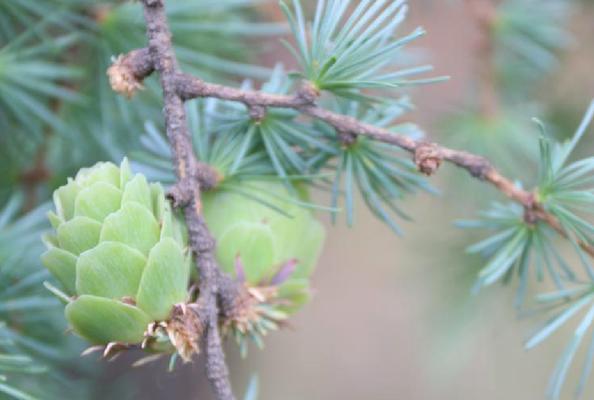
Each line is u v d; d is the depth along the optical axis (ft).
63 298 1.09
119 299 1.08
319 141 1.18
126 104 1.37
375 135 1.16
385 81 1.14
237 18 1.43
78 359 1.53
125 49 1.35
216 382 1.10
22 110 1.36
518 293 1.21
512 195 1.17
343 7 1.14
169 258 1.08
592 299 1.15
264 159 1.18
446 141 1.61
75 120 1.40
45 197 1.42
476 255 1.70
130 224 1.08
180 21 1.37
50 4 1.34
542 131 1.14
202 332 1.10
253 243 1.14
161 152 1.20
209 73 1.41
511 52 1.66
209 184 1.15
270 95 1.14
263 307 1.14
